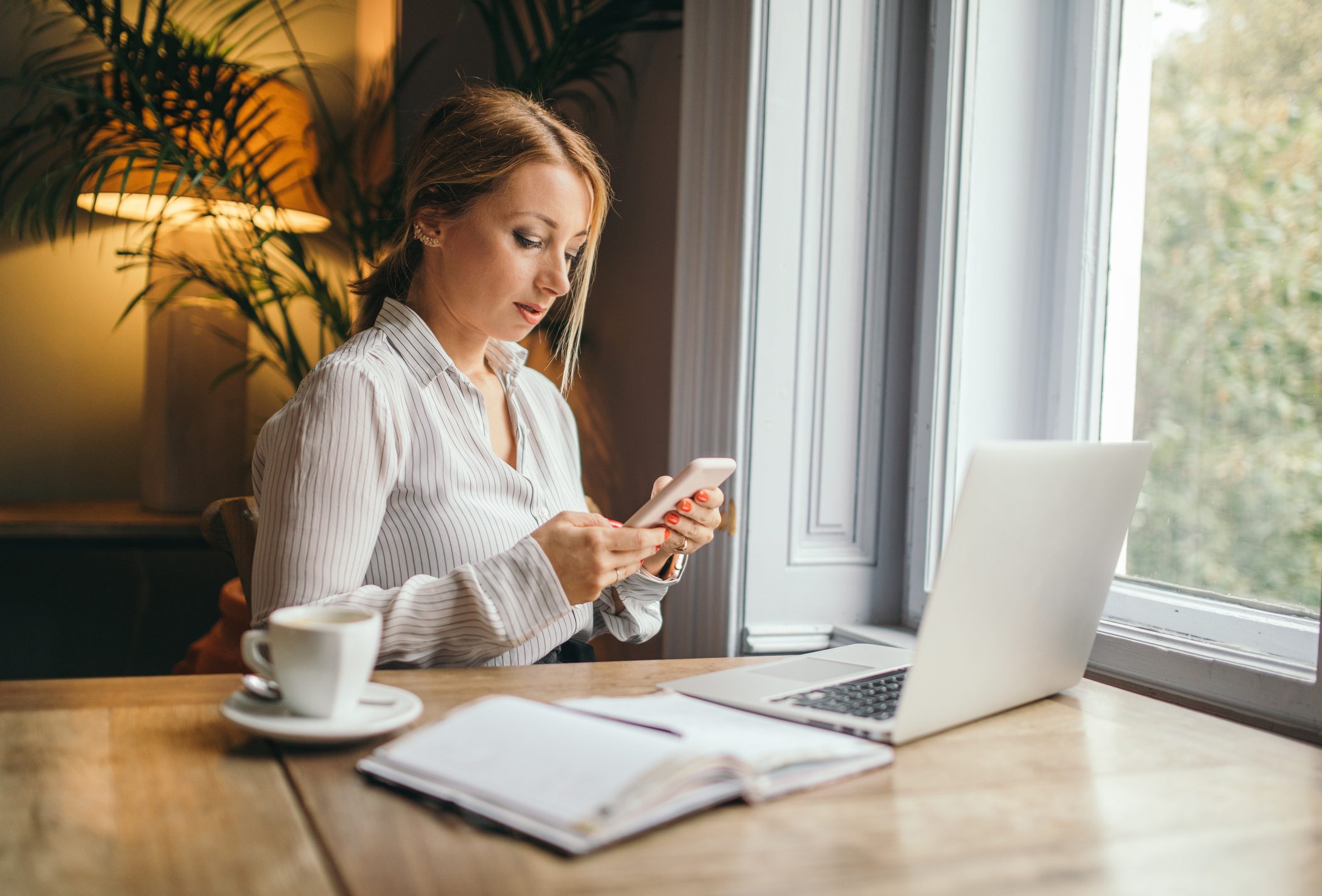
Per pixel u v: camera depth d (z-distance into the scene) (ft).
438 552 3.92
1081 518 3.00
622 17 7.29
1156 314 5.10
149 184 7.62
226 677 3.16
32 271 9.42
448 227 4.20
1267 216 4.54
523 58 7.73
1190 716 3.22
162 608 9.87
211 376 8.50
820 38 5.82
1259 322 4.55
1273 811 2.38
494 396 4.61
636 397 7.77
